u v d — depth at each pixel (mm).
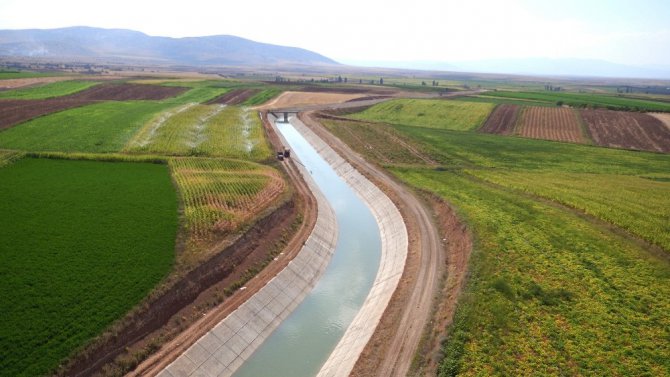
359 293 37125
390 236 47344
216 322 29688
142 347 26484
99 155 60781
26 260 32062
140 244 35812
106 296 28641
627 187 56875
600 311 29094
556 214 46312
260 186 52656
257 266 37188
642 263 35375
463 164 71312
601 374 23625
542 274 33875
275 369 27750
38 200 43625
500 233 41188
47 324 25594
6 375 22031
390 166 68875
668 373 23516
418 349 27172
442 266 37969
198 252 35500
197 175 55031
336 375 26312
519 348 25844
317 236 45125
